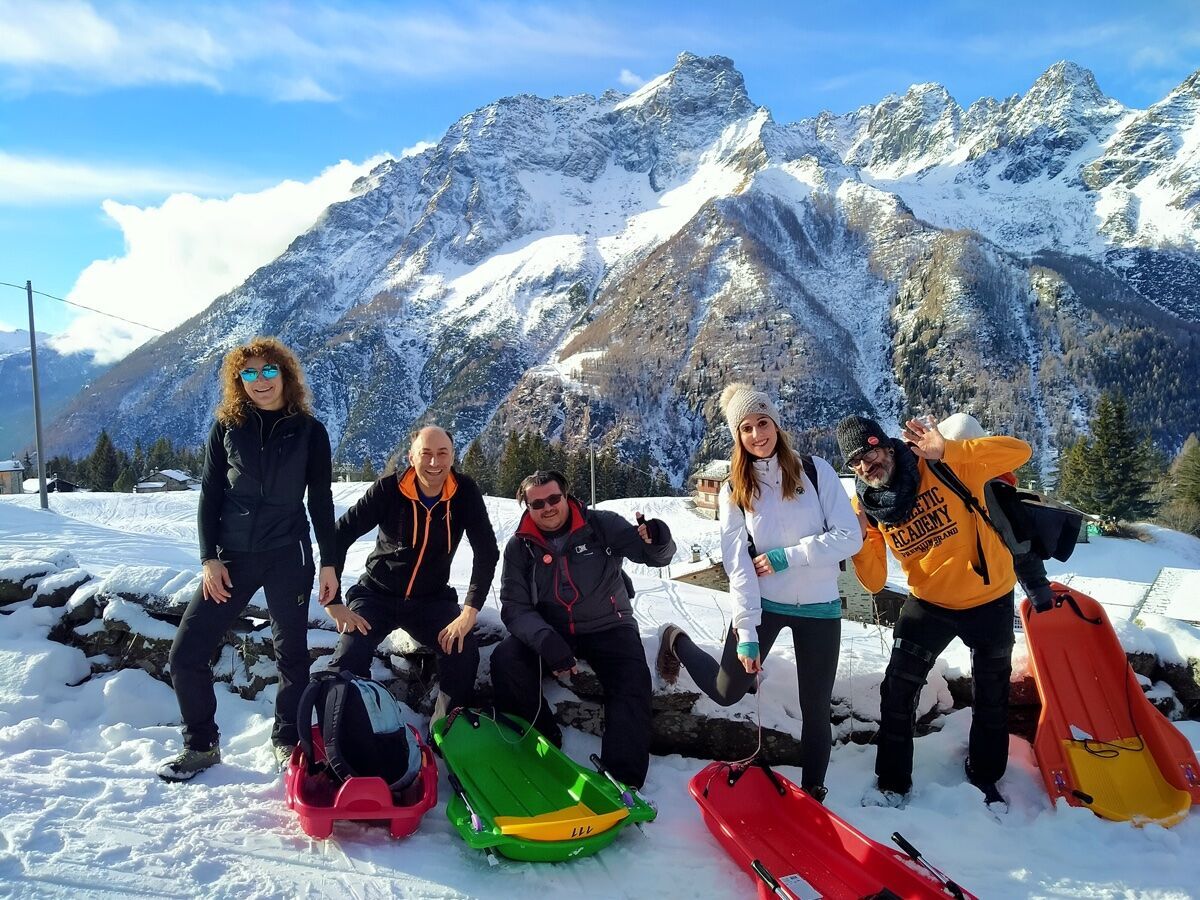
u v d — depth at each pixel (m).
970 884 3.19
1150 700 4.57
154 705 4.55
